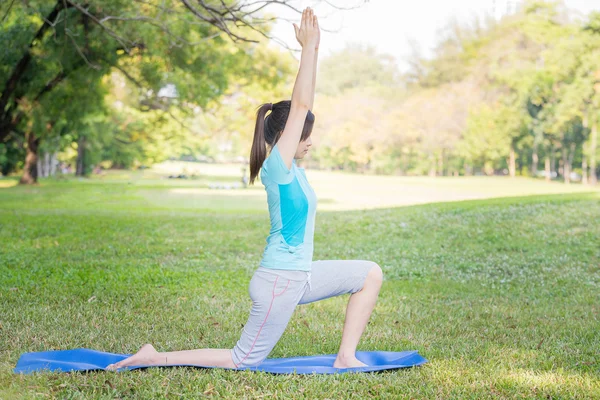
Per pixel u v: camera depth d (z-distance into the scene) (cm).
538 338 493
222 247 1037
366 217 1482
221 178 5306
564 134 4850
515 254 1020
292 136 344
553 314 598
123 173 6256
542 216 1409
